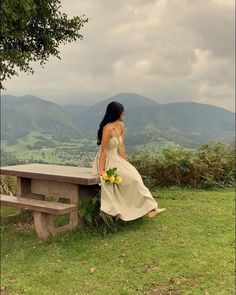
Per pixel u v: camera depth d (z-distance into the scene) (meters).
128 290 4.75
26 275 5.42
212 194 9.03
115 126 6.78
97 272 5.29
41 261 5.81
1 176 11.30
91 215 6.64
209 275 4.96
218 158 10.30
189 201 8.34
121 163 6.78
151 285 4.83
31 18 8.66
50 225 6.67
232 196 8.83
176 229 6.51
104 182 6.53
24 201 6.95
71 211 6.61
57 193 7.34
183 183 9.94
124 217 6.50
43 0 8.80
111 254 5.76
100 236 6.44
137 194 6.66
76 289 4.89
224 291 4.60
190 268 5.14
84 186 6.96
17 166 8.39
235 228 6.57
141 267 5.29
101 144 6.76
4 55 8.35
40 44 9.62
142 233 6.38
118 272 5.21
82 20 9.64
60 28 9.51
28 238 6.87
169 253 5.60
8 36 8.32
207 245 5.86
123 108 6.85
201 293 4.57
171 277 4.96
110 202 6.48
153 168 9.92
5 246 6.62
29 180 7.92
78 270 5.39
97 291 4.80
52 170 7.68
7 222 7.77
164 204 8.05
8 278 5.37
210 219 7.03
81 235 6.51
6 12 7.49
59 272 5.41
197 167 9.82
